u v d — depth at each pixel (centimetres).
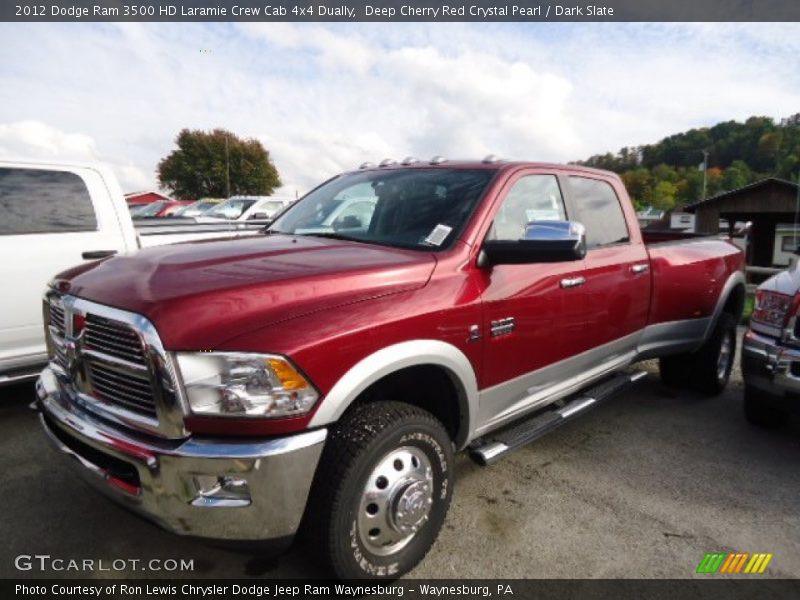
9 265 439
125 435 218
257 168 7219
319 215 358
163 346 202
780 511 322
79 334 238
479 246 288
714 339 495
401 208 321
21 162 466
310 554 232
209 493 206
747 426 445
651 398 509
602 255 376
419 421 247
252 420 204
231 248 286
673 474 363
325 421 216
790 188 3478
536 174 343
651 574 266
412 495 247
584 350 361
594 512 317
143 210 2188
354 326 225
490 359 288
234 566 267
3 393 487
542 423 340
